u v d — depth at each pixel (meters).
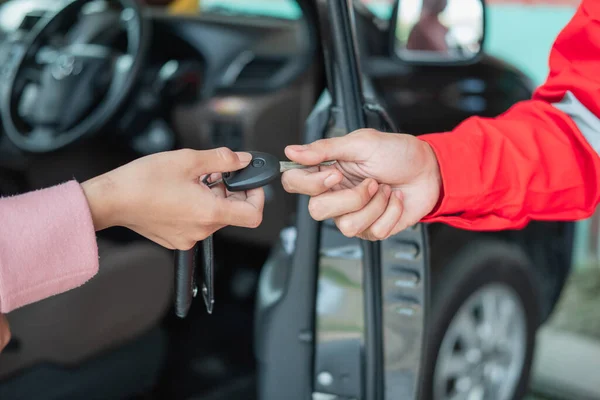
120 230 2.11
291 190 0.82
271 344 1.26
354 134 0.85
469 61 1.29
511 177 0.89
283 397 1.27
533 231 1.99
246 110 2.01
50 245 0.70
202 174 0.79
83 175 2.15
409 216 0.90
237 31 2.08
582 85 0.92
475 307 1.86
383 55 1.95
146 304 1.59
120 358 1.57
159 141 2.16
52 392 1.46
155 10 2.19
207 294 0.84
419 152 0.86
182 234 0.80
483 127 0.92
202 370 1.98
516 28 4.01
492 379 1.94
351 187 0.89
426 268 1.18
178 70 2.06
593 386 2.27
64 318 1.45
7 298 0.69
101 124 1.93
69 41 2.07
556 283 2.15
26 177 2.18
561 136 0.93
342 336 1.20
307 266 1.21
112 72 1.98
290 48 2.05
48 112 1.95
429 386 1.73
